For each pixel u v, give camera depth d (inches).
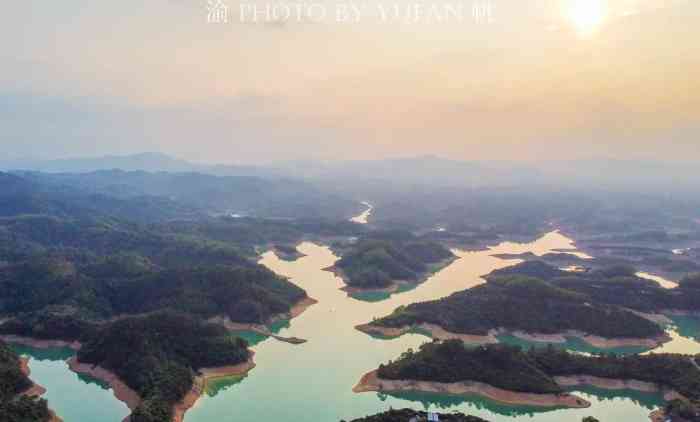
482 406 6456.7
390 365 7047.2
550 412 6294.3
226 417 6023.6
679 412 5964.6
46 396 6525.6
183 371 6619.1
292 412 6151.6
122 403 6333.7
